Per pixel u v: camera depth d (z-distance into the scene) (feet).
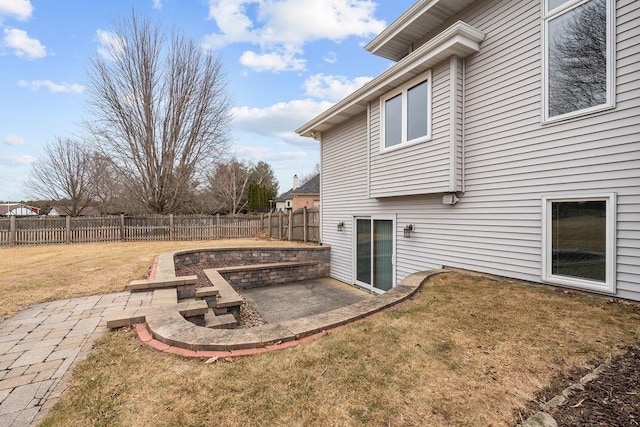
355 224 29.63
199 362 8.63
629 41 12.01
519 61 15.57
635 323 10.27
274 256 31.50
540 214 14.87
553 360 8.43
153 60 53.42
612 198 12.50
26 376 7.95
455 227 19.19
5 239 37.88
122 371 8.18
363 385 7.52
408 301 13.67
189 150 56.54
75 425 6.18
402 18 21.26
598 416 6.35
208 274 23.31
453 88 17.85
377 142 24.22
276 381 7.68
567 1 13.73
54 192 76.07
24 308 13.30
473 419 6.36
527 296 13.26
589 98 13.15
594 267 13.19
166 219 47.32
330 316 11.77
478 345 9.39
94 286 16.83
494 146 16.75
